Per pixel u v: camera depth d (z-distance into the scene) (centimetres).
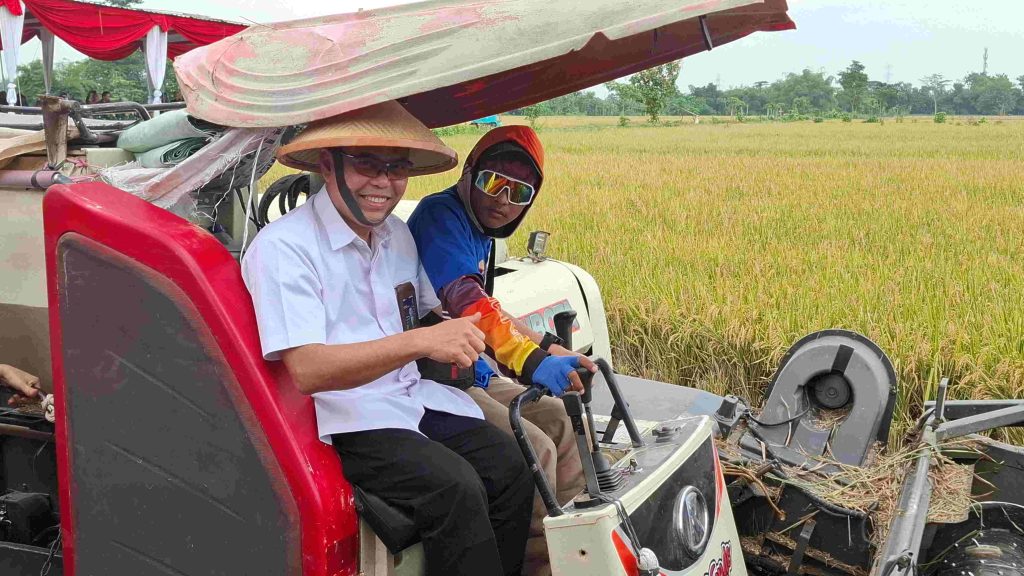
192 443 243
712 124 7250
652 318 820
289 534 235
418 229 302
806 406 411
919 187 1977
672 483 263
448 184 1536
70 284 248
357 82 240
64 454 262
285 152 243
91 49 1466
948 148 3656
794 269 998
